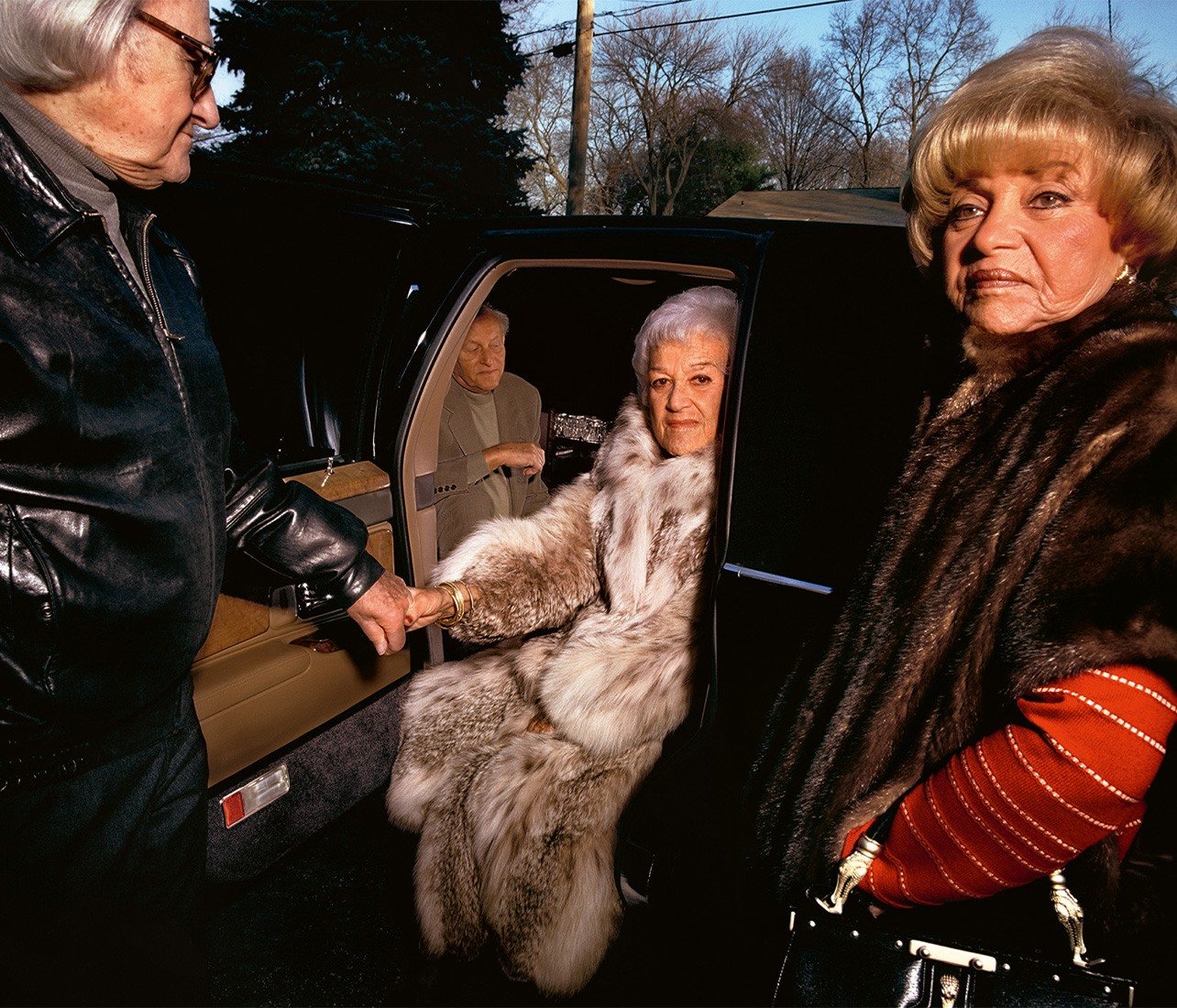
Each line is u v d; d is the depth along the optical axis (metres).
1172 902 0.88
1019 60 0.82
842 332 1.39
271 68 13.30
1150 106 0.79
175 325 1.09
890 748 0.89
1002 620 0.79
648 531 1.59
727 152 31.41
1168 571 0.69
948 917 0.93
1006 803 0.79
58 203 0.92
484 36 14.61
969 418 0.90
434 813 1.78
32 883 1.03
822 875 0.94
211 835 1.72
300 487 1.41
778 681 1.38
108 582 0.99
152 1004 1.21
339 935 1.91
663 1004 1.60
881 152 31.06
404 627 1.65
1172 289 0.87
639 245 1.74
